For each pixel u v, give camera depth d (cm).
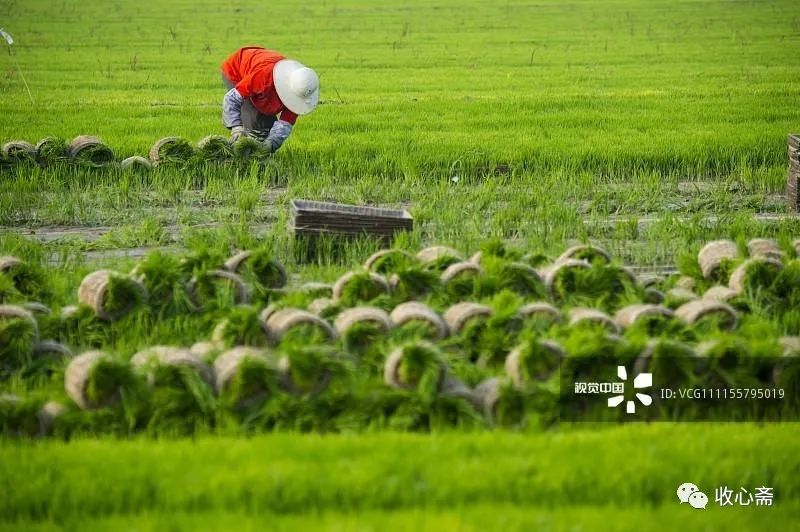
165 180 3612
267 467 1570
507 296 2155
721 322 2178
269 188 3688
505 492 1525
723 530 1466
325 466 1573
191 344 2167
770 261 2430
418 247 2873
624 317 2172
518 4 12512
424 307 2125
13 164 3694
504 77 6894
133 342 2139
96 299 2209
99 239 3041
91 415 1798
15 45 8225
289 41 8925
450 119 5094
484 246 2539
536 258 2558
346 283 2298
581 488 1547
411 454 1628
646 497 1552
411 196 3559
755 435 1748
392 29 9956
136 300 2223
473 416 1798
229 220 3228
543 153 4062
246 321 2030
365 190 3594
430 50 8456
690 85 6456
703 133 4559
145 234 3050
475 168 3925
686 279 2559
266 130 3925
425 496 1509
